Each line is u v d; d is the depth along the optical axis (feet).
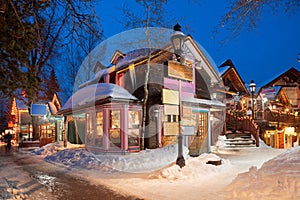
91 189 26.37
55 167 41.70
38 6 24.56
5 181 30.19
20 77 27.45
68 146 65.36
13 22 24.63
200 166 32.53
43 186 28.07
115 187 26.84
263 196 20.72
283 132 79.20
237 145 61.98
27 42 26.58
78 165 42.11
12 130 121.49
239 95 90.12
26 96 30.60
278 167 23.91
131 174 34.06
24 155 62.64
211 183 27.48
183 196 23.11
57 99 85.10
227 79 87.10
